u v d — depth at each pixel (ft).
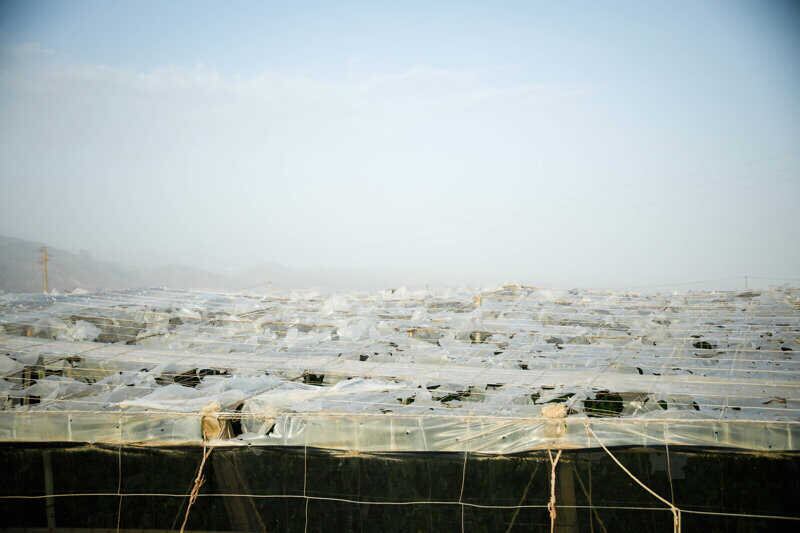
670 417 52.16
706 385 60.13
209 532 52.65
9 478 52.90
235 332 79.97
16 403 58.34
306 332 82.94
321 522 52.34
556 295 103.91
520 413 54.34
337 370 66.08
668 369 66.13
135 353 71.46
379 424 52.16
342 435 52.44
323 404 56.03
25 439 53.01
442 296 105.09
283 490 52.65
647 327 81.82
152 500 52.75
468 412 54.70
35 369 65.82
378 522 51.96
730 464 48.70
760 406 54.70
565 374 65.00
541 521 50.47
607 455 50.06
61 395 58.13
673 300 102.22
